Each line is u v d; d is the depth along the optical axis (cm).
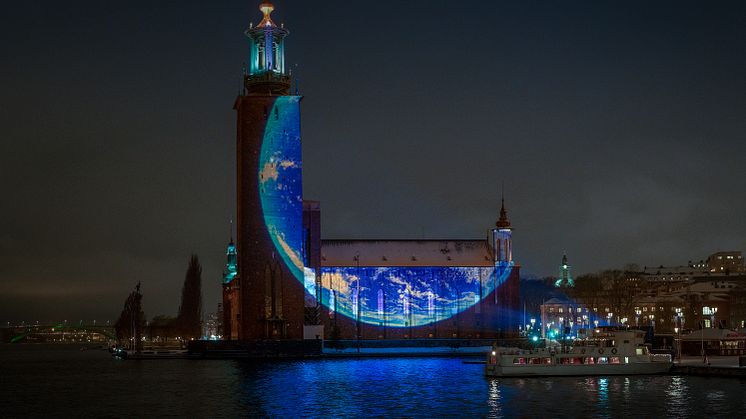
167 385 13312
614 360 13900
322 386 12669
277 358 19738
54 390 13212
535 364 13825
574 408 10156
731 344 16275
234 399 11262
